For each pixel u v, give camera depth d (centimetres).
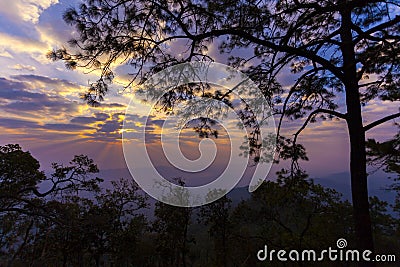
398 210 1617
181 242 1878
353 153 593
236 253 1658
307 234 1332
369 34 493
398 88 622
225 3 527
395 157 587
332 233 1401
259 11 541
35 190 1662
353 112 598
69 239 1953
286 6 596
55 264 2397
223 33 482
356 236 567
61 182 1811
